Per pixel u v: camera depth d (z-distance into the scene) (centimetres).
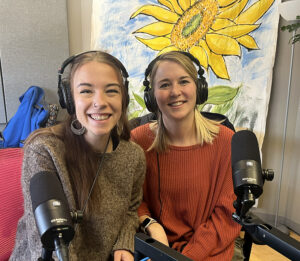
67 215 48
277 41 205
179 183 103
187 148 103
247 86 213
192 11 214
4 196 94
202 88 101
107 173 89
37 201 49
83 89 74
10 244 95
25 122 218
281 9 174
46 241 46
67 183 78
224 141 104
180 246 100
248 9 203
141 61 230
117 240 91
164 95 97
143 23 225
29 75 238
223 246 96
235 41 210
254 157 61
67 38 239
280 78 210
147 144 110
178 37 221
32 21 230
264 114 211
